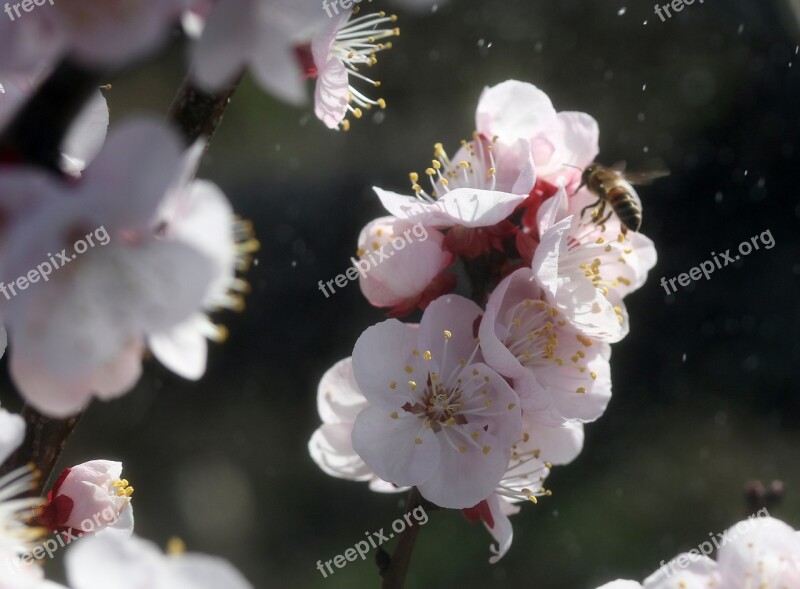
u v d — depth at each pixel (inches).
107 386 13.4
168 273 13.0
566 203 15.9
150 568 12.9
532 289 15.8
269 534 40.4
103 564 12.9
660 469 42.4
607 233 16.4
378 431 15.5
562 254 16.0
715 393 46.3
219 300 13.5
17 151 13.1
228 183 58.1
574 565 37.8
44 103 13.2
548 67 57.4
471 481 15.5
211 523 41.0
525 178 15.6
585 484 41.9
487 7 58.4
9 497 14.5
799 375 46.1
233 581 12.8
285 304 49.9
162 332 13.1
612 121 54.8
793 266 48.8
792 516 39.2
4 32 13.1
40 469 15.0
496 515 15.9
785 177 50.4
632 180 18.7
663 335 48.0
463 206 15.5
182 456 44.1
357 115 15.7
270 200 53.9
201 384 47.3
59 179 13.1
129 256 13.0
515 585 37.2
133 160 12.9
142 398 45.9
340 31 15.9
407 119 58.6
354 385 16.3
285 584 38.2
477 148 16.2
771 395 45.8
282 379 48.0
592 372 15.8
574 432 16.1
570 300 15.8
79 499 15.1
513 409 15.4
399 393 15.5
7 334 14.0
